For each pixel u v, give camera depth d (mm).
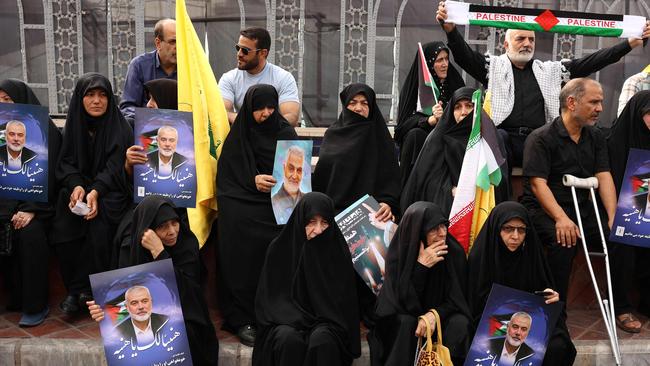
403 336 4238
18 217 4852
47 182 4824
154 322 4098
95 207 4820
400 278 4391
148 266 4098
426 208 4375
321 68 6785
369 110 5234
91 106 4895
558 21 5375
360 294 4859
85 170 4992
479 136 4793
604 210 5230
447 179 5000
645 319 5246
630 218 4891
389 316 4332
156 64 5766
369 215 4812
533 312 4211
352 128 5195
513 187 5582
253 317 4812
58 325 4867
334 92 6812
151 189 4789
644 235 4895
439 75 5816
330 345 4211
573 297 5391
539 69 5762
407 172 5539
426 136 5535
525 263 4500
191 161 4824
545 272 4566
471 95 5055
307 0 6719
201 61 5137
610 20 5422
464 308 4359
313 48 6766
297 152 4891
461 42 5566
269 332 4359
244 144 5012
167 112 4789
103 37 6723
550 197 5000
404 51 6809
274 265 4562
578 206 5082
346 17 6738
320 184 5211
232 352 4602
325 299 4406
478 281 4480
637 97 5191
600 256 4996
